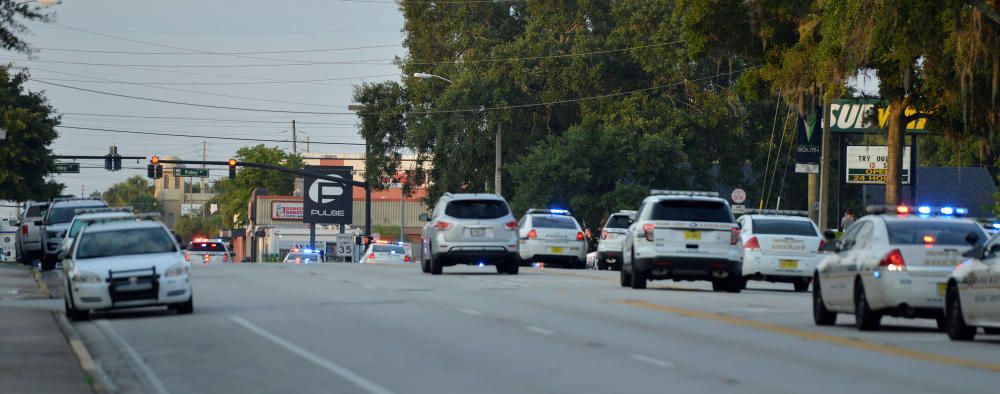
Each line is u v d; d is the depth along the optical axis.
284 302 82.38
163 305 73.88
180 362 51.56
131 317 74.19
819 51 121.88
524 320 68.12
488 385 43.19
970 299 56.78
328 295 88.38
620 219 147.00
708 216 93.50
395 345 56.19
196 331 64.12
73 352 53.91
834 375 45.38
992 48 109.06
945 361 49.72
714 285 98.31
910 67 125.56
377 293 90.12
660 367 47.88
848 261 64.19
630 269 96.50
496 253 114.56
